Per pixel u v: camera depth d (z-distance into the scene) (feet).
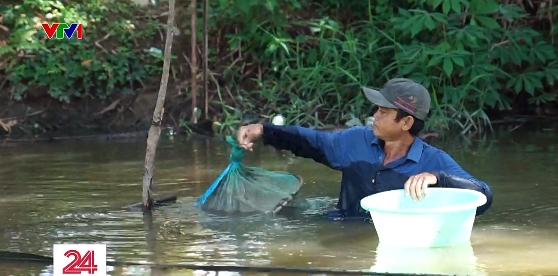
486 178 19.71
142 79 29.37
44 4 29.86
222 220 16.24
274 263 13.30
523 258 13.52
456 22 29.58
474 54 28.50
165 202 17.78
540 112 30.04
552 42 30.66
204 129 27.40
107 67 28.63
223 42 30.73
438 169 15.74
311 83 28.76
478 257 13.57
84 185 19.45
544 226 15.56
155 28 30.53
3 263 13.60
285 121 27.78
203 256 13.73
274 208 16.81
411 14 30.83
